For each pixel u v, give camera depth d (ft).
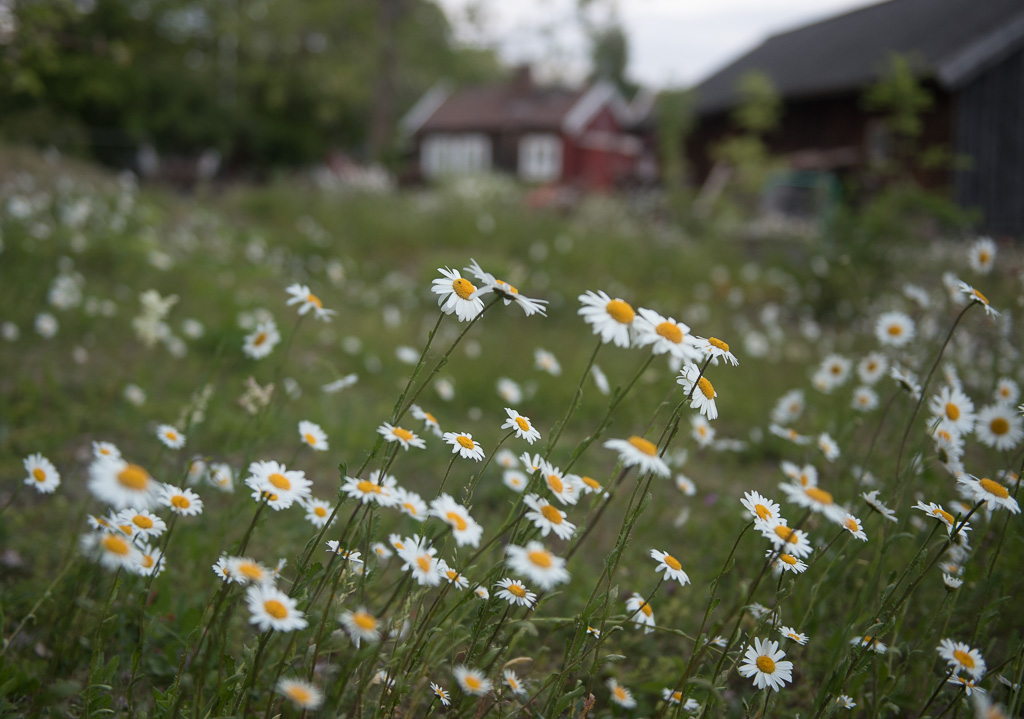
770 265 33.50
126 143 88.58
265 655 5.36
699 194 62.85
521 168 113.70
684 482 8.13
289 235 33.76
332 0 84.12
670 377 13.67
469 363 18.47
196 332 16.26
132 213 29.68
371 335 20.71
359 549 5.61
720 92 69.82
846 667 5.38
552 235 38.24
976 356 14.02
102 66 83.76
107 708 5.44
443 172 53.16
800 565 5.14
